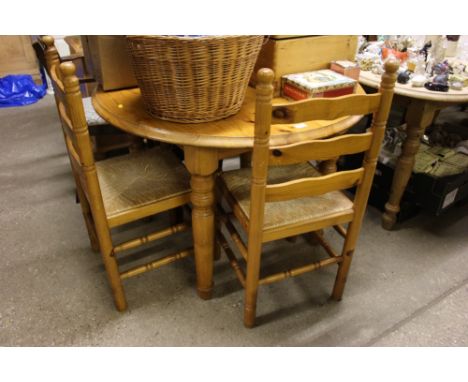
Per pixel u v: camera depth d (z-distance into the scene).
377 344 1.40
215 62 1.06
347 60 1.50
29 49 3.47
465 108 3.08
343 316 1.50
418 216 2.06
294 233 1.26
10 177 2.33
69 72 0.98
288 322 1.47
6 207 2.06
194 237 1.38
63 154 2.60
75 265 1.71
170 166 1.47
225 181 1.40
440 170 1.87
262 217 1.14
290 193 1.11
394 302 1.56
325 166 1.58
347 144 1.09
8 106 3.32
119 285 1.43
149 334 1.42
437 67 1.70
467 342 1.40
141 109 1.29
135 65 1.15
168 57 1.03
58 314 1.48
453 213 2.09
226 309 1.52
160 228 1.95
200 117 1.18
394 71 1.01
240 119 1.23
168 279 1.65
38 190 2.21
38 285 1.60
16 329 1.42
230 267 1.71
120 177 1.41
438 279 1.66
